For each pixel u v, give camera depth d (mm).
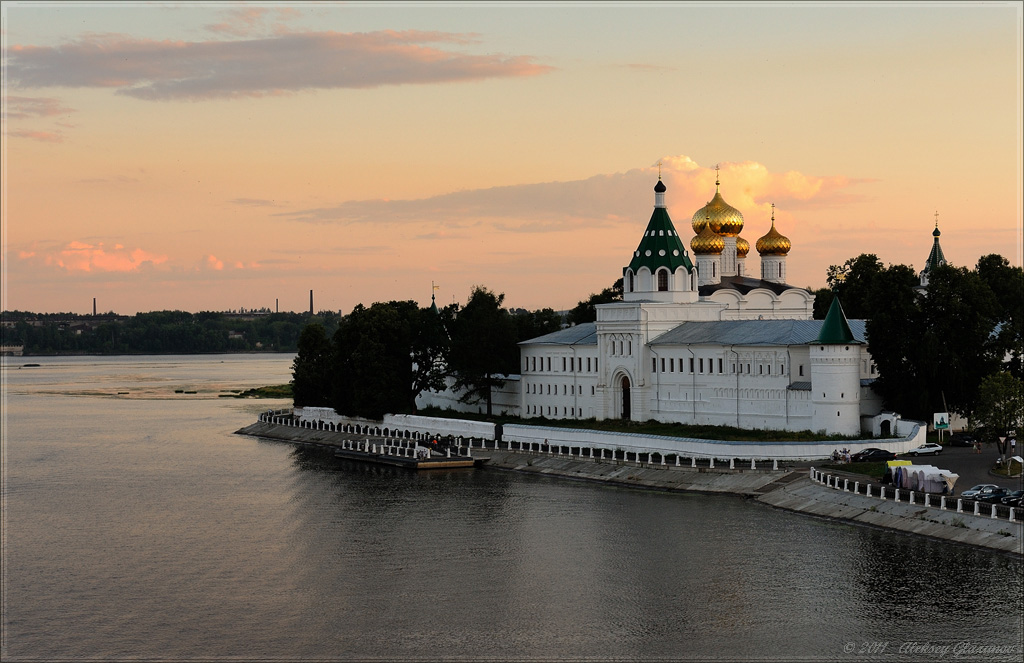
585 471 173000
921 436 160125
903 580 112062
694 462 162375
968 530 122438
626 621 105375
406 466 189875
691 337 193750
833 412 168500
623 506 148750
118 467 199250
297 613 109688
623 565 121750
